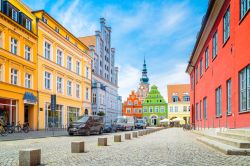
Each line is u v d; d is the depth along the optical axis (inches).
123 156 370.9
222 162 299.4
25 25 1278.3
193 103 1413.6
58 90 1574.8
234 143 389.1
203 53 1033.5
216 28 764.6
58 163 314.7
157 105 3698.3
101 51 2534.5
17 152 444.8
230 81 614.9
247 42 478.9
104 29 2615.7
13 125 1123.3
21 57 1226.0
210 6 720.3
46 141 722.2
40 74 1381.6
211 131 826.2
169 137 857.5
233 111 571.2
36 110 1343.5
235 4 557.6
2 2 1141.1
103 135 1103.6
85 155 388.8
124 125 1716.3
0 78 1107.9
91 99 2183.8
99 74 2437.3
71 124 1054.4
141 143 608.7
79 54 1856.5
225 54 647.1
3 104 1119.6
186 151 423.5
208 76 911.0
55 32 1514.5
